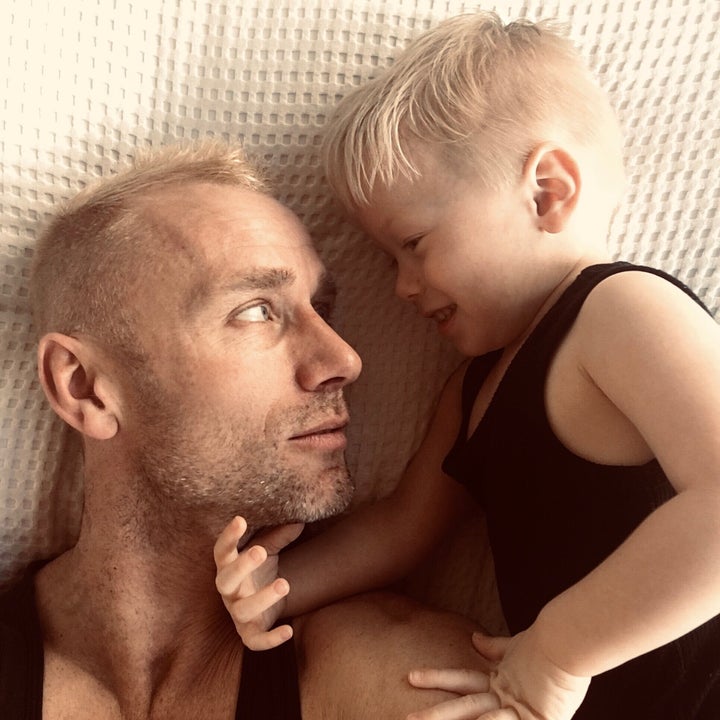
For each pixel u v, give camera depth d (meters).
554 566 0.83
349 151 0.86
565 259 0.85
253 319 0.81
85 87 0.91
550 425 0.80
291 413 0.81
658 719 0.78
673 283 0.77
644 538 0.67
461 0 0.94
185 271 0.79
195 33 0.92
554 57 0.87
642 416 0.70
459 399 0.97
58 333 0.83
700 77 0.95
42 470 0.96
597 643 0.68
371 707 0.80
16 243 0.92
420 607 0.93
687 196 0.96
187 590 0.86
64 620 0.89
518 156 0.83
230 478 0.81
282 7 0.92
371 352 0.99
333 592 0.94
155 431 0.81
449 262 0.84
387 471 1.00
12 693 0.83
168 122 0.93
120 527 0.85
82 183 0.93
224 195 0.83
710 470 0.65
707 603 0.66
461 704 0.73
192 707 0.85
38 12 0.89
